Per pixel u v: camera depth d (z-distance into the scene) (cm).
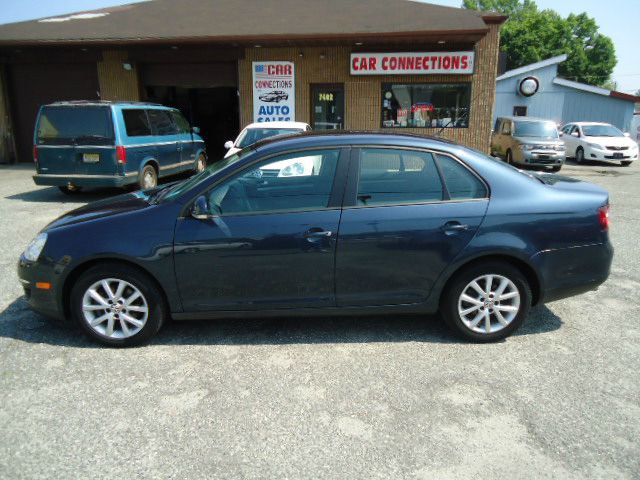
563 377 333
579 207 373
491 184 372
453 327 383
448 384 325
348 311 377
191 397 311
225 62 1520
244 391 318
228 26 1480
